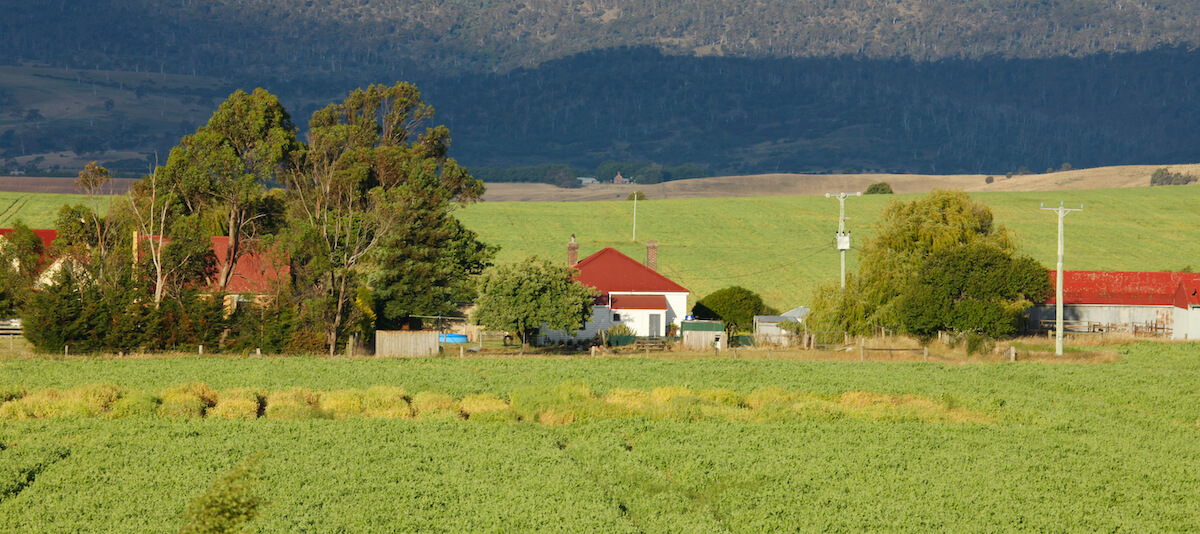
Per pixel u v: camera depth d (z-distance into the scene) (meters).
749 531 35.44
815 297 102.62
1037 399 63.41
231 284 102.62
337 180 102.81
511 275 92.19
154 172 99.38
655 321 112.25
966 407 60.41
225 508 25.42
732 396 62.09
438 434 51.09
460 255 114.50
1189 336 107.06
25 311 82.69
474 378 70.56
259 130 107.19
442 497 39.28
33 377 67.56
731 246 190.00
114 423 52.59
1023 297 98.19
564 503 38.28
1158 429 55.16
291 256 92.56
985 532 35.38
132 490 39.69
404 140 126.38
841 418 56.59
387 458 45.84
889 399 62.41
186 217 94.38
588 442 49.75
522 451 47.34
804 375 73.44
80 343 83.00
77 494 39.00
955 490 40.84
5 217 189.62
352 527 35.41
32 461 43.41
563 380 69.94
